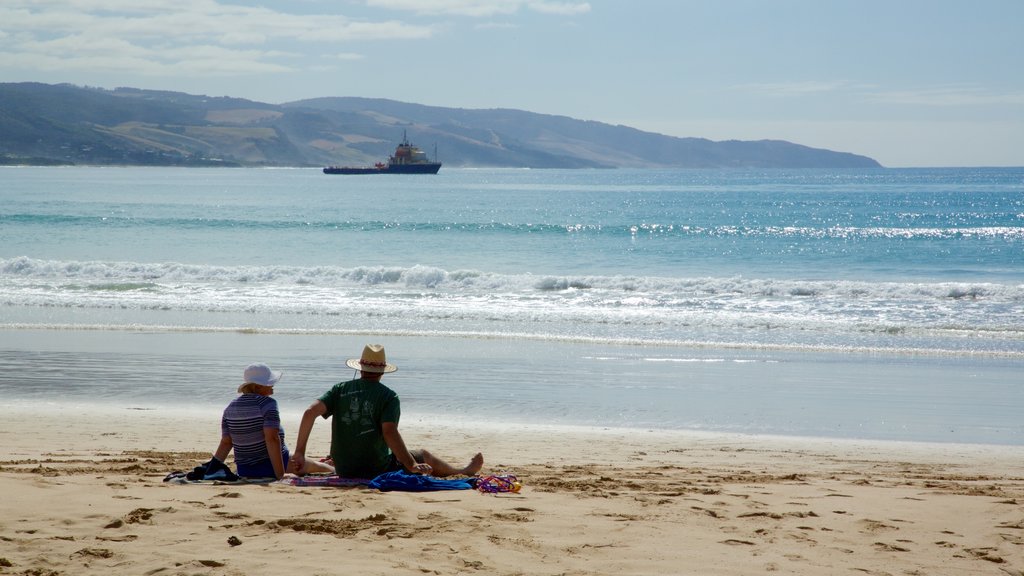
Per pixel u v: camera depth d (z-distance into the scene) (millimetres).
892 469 13438
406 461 10609
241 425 10984
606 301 36781
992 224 88875
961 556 7953
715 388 21328
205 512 8719
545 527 8531
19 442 14469
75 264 46000
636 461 13852
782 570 7426
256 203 125062
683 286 40656
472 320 32562
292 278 43969
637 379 22375
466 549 7723
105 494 9438
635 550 7859
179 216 93562
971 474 13055
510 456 14172
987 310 33969
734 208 123125
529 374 22938
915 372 23406
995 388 21328
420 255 57875
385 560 7340
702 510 9383
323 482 10445
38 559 7234
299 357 24984
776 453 14797
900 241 67562
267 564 7188
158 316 33062
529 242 67000
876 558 7848
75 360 24406
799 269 50906
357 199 144625
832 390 21109
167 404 18953
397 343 27750
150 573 6977
